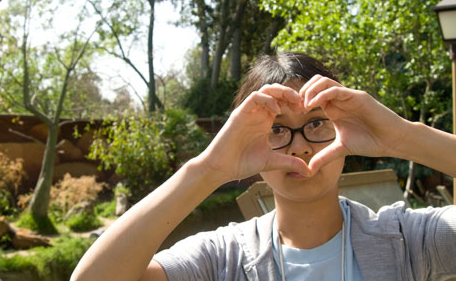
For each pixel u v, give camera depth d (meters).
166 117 11.01
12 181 10.37
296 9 7.77
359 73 6.87
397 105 7.75
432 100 7.42
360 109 1.07
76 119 12.10
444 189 4.81
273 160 1.09
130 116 10.63
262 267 1.23
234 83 16.17
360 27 6.57
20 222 8.59
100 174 12.27
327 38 6.66
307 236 1.25
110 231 1.08
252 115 1.07
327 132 1.20
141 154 10.02
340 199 1.36
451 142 1.08
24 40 9.00
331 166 1.17
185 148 10.94
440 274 1.20
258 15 17.14
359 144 1.10
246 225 1.36
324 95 1.06
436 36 6.71
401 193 3.16
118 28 14.10
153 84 16.75
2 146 10.83
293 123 1.20
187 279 1.20
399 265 1.18
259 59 1.42
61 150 11.77
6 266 6.50
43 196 8.76
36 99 11.41
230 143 1.08
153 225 1.07
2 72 9.60
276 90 1.11
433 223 1.20
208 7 17.19
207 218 9.62
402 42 7.38
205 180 1.10
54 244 7.67
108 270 1.04
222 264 1.27
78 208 9.38
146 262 1.08
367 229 1.23
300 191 1.17
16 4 8.84
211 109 15.84
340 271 1.21
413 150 1.08
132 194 10.34
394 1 6.65
